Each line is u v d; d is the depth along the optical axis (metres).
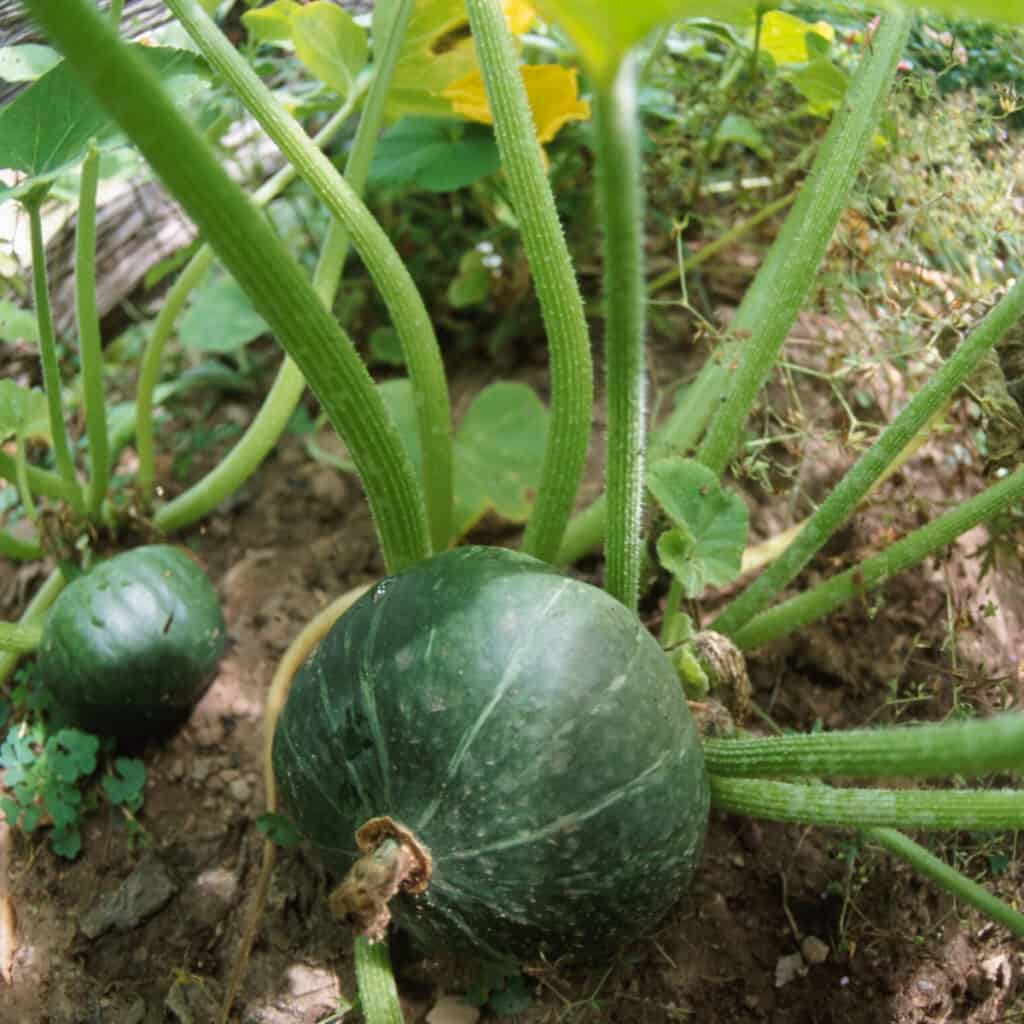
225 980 0.48
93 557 0.61
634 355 0.36
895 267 0.59
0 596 0.65
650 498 0.54
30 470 0.56
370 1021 0.40
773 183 0.70
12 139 0.44
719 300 0.72
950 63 0.56
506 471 0.62
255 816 0.53
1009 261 0.56
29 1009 0.48
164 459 0.70
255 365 0.75
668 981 0.48
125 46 0.27
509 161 0.41
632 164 0.29
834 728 0.56
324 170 0.46
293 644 0.56
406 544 0.45
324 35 0.56
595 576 0.60
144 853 0.52
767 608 0.54
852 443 0.55
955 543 0.59
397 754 0.37
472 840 0.36
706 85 0.67
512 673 0.37
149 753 0.55
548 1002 0.47
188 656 0.52
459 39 0.54
